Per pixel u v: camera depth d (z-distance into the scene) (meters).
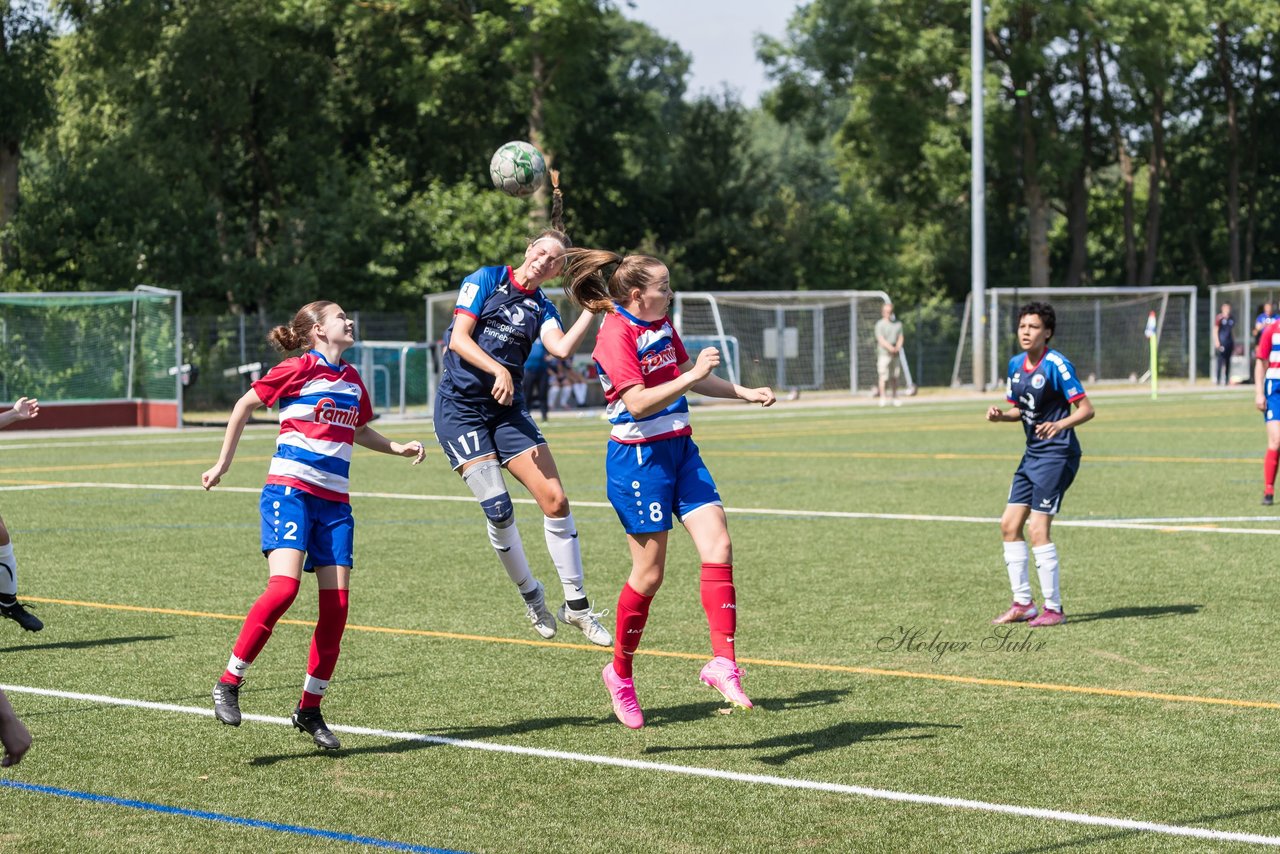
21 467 28.97
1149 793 7.41
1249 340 65.31
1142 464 27.00
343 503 8.61
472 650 11.20
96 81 65.88
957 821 6.97
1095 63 77.62
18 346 43.75
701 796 7.43
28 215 57.50
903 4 72.44
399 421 44.81
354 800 7.40
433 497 22.67
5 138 57.19
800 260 78.19
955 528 18.34
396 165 67.81
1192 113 87.62
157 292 43.28
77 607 13.15
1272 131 87.31
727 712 9.20
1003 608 12.84
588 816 7.10
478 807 7.27
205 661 10.82
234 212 65.06
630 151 83.44
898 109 72.88
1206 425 38.12
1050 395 12.05
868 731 8.70
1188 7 71.75
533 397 43.41
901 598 13.36
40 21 56.59
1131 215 81.25
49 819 7.10
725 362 55.91
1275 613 12.49
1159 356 69.44
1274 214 89.75
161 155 61.22
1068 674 10.22
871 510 20.33
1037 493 12.05
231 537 18.08
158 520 19.86
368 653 11.09
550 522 10.40
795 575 14.70
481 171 71.25
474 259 62.31
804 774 7.81
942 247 87.88
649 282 8.64
